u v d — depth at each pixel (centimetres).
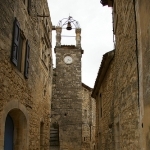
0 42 592
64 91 2211
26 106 826
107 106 983
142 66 435
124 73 631
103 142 1118
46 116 1262
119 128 705
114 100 807
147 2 392
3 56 612
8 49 651
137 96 480
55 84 2225
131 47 541
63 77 2250
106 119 1012
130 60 554
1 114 598
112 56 828
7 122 754
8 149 753
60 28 2381
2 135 600
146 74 405
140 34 449
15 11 715
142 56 434
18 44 721
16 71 716
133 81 516
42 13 1177
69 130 2109
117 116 740
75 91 2216
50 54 1445
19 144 793
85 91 2541
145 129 411
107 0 911
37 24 1036
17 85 728
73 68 2280
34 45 973
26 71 808
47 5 1320
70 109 2166
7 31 643
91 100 2595
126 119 596
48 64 1359
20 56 802
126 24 607
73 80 2247
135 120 498
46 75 1277
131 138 538
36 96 995
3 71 612
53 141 2094
